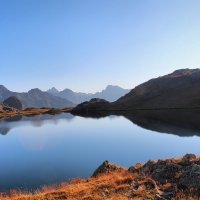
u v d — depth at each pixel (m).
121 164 41.31
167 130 72.88
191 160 20.06
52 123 115.25
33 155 50.22
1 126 109.25
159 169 20.12
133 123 95.75
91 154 48.72
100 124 100.81
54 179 33.78
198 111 132.25
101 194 17.52
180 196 15.95
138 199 16.16
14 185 31.88
